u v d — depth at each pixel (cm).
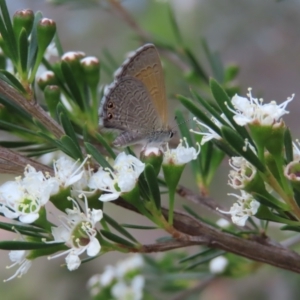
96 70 21
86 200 20
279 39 39
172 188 20
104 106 21
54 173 20
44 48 20
